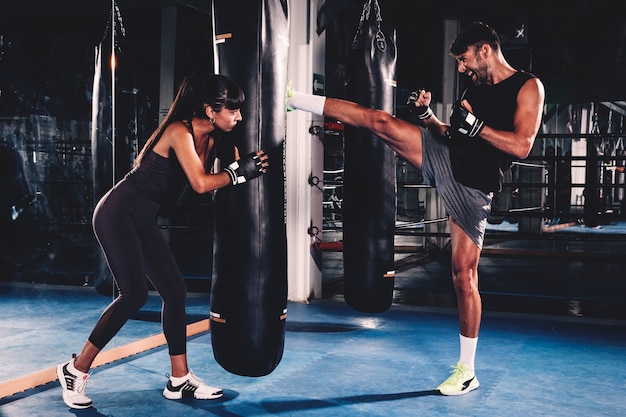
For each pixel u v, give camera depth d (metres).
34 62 7.23
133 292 2.66
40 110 7.75
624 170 14.41
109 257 2.66
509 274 7.12
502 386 3.02
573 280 6.64
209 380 3.09
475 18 6.96
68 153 7.88
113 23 4.09
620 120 18.16
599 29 8.59
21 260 7.22
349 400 2.81
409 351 3.63
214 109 2.48
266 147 2.56
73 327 4.13
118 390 2.93
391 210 3.40
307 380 3.09
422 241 11.35
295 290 5.05
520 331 4.14
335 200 10.70
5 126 7.84
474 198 2.89
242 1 2.53
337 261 8.62
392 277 3.44
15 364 3.29
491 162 2.86
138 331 4.09
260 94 2.54
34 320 4.34
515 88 2.80
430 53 8.03
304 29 4.82
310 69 4.82
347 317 4.51
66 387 2.69
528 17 8.70
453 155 2.87
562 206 13.59
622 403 2.79
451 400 2.82
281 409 2.70
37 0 6.64
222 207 2.58
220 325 2.61
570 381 3.10
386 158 3.35
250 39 2.53
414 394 2.90
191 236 9.66
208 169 2.79
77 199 7.97
